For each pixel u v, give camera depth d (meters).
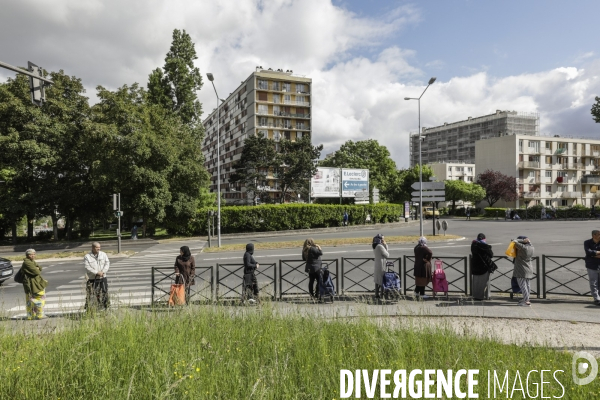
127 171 27.38
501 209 57.03
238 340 5.39
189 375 3.86
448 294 10.28
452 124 114.06
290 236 30.75
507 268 14.03
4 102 27.17
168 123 32.31
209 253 21.20
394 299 9.27
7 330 6.01
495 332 6.57
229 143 86.69
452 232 30.75
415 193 25.95
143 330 5.79
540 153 77.50
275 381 3.90
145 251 23.41
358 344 5.16
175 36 38.91
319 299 9.39
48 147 27.72
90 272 8.21
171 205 30.77
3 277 13.34
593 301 9.18
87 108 30.31
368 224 37.66
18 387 3.90
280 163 56.72
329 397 3.77
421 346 5.11
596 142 81.81
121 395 3.77
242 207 33.12
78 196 30.47
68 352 4.81
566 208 51.38
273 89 72.81
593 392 3.97
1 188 29.14
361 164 65.38
